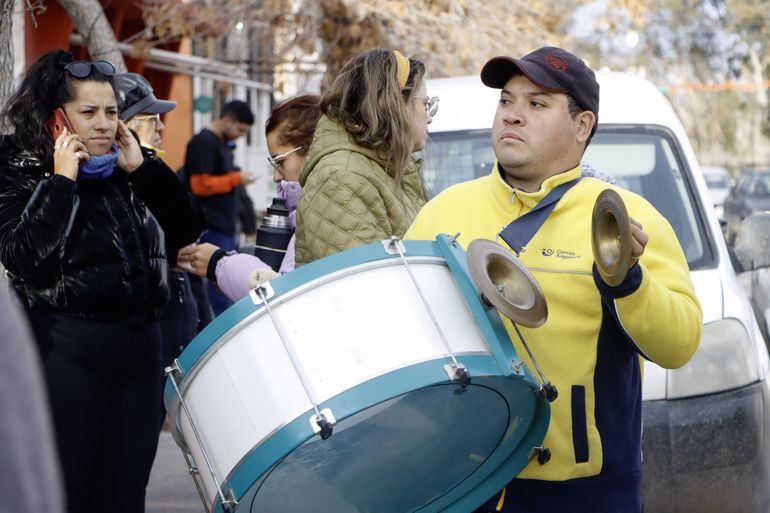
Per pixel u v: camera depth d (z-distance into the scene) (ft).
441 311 9.96
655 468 17.03
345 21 42.57
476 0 41.11
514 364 9.98
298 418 9.43
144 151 16.56
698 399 17.28
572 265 11.03
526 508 11.14
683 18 181.68
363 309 9.75
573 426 10.91
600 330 10.97
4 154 14.33
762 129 190.39
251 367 9.72
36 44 38.65
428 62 40.37
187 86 64.13
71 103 14.16
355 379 9.49
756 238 21.50
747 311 18.79
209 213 32.63
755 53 184.75
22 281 13.88
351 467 10.28
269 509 10.39
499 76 11.60
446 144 21.30
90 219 14.17
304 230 13.35
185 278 19.29
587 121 11.55
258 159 68.54
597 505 11.06
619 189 11.56
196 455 10.38
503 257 10.36
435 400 9.98
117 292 14.14
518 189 11.67
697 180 20.90
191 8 41.50
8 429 4.73
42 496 4.80
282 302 9.75
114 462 14.56
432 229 12.03
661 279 11.05
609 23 46.50
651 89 22.63
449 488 10.95
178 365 10.28
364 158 13.48
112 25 44.27
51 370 13.88
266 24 43.93
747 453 17.38
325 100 13.71
